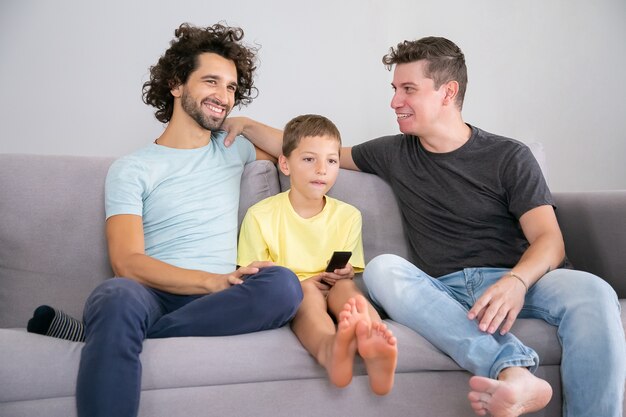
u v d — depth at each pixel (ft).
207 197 5.74
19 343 4.12
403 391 4.47
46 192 5.70
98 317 4.07
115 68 8.57
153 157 5.75
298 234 5.80
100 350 3.94
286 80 8.88
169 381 4.14
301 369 4.35
